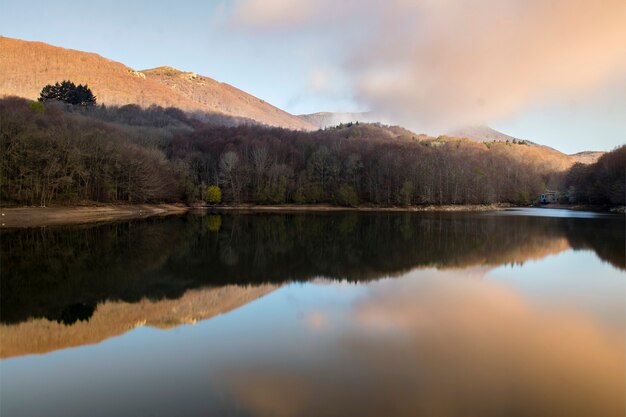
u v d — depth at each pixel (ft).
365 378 43.01
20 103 347.56
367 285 87.71
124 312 67.05
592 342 53.88
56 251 123.54
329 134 616.39
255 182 410.31
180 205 374.02
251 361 47.32
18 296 76.13
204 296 77.51
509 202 509.76
